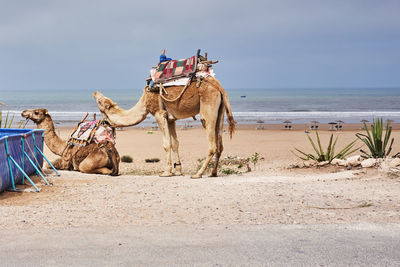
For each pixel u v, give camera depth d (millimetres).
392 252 4020
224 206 6238
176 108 9844
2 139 7062
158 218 5453
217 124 9859
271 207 6148
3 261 3768
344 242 4332
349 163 10477
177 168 10617
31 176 8828
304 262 3770
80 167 10336
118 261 3775
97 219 5367
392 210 5848
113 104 10812
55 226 4988
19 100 129875
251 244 4270
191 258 3859
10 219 5309
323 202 6504
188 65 9602
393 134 28953
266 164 15141
